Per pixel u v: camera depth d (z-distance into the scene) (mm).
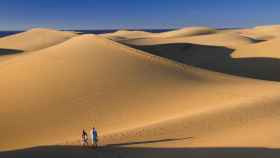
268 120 22578
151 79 34156
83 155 17750
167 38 129625
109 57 38812
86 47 42062
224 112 24516
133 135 20953
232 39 116375
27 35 127938
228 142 18984
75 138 22656
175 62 41469
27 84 33094
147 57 39938
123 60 38188
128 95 30562
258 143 18625
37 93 31234
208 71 41719
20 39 123938
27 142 23422
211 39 117188
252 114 23938
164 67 38094
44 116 27328
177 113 26453
